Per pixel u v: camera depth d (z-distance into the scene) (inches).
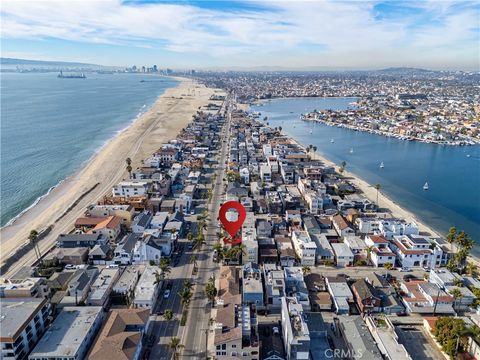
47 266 5625.0
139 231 6599.4
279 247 6166.3
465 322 4448.8
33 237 6033.5
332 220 7332.7
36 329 4136.3
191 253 6215.6
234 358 3754.9
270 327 4409.5
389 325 4355.3
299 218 7234.3
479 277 5654.5
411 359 3843.5
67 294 4862.2
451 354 3934.5
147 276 5246.1
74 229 6958.7
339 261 5940.0
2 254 6072.8
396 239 6328.7
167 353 4040.4
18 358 3786.9
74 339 3885.3
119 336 3909.9
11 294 4431.6
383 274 5669.3
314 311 4758.9
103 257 5866.1
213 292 4805.6
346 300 4864.7
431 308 4741.6
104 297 4790.8
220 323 3976.4
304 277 5329.7
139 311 4377.5
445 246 6697.8
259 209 7849.4
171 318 4571.9
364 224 6909.5
